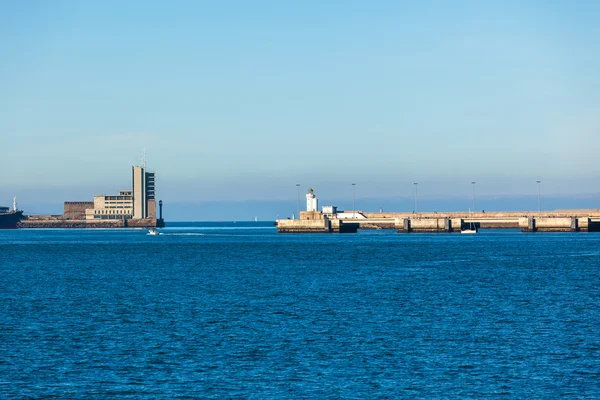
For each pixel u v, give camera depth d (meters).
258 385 77.19
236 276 195.25
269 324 111.69
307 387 76.44
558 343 96.06
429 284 167.00
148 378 80.00
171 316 120.38
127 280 186.50
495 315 119.06
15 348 94.75
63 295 152.00
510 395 73.62
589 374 80.69
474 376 80.25
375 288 159.25
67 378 80.12
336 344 96.25
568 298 139.75
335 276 191.38
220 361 87.25
